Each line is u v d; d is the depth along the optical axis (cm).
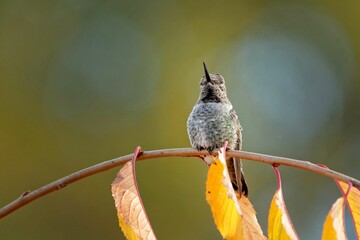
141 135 1432
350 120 1667
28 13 1569
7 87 1478
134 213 339
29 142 1422
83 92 1486
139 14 1614
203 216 1314
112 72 1520
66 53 1535
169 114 1470
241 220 328
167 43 1598
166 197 1308
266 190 1503
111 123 1446
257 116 1589
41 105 1468
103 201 1317
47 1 1583
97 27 1573
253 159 372
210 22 1661
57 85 1494
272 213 321
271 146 1576
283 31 1719
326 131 1645
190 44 1617
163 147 1421
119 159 372
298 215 1548
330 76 1697
